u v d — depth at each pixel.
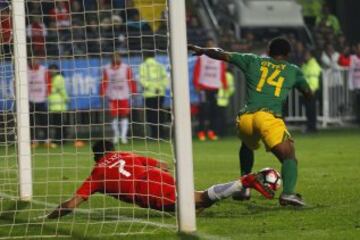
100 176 21.86
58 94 53.34
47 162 40.25
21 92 26.50
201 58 56.28
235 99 60.53
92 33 56.41
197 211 22.12
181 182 20.06
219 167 37.34
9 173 30.58
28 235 20.41
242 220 21.97
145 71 54.03
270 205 24.67
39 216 23.17
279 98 23.20
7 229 21.30
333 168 35.91
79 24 55.94
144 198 21.81
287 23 67.75
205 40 61.72
